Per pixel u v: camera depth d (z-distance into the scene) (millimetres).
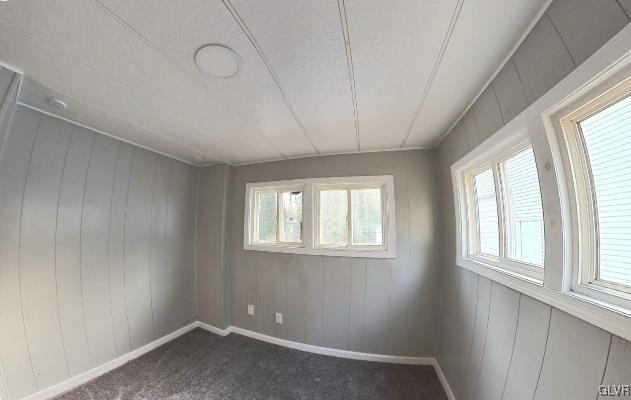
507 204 1316
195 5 840
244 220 2859
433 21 906
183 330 2758
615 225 742
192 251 2943
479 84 1313
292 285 2570
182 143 2291
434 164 2273
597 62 663
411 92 1396
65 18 899
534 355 969
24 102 1577
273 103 1528
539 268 1042
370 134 2031
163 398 1761
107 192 2117
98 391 1814
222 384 1921
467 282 1637
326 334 2404
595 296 750
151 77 1265
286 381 1962
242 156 2684
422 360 2186
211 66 1166
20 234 1632
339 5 841
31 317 1667
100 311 2041
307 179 2574
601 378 688
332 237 2533
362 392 1840
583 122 831
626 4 602
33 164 1685
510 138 1145
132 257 2303
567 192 854
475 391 1434
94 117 1770
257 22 909
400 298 2244
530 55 950
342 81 1291
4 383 1549
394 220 2289
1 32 971
